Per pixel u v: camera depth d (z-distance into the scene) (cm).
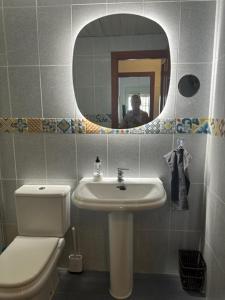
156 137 162
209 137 154
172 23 149
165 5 148
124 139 164
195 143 160
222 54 135
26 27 156
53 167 172
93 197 133
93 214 174
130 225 148
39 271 121
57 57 158
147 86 157
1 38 159
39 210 158
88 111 163
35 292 115
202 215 167
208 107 155
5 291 112
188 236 172
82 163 169
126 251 148
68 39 156
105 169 169
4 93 165
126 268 151
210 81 153
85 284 168
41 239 153
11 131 170
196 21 147
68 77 160
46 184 174
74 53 157
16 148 172
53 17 154
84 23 154
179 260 167
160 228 172
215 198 141
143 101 159
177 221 170
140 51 154
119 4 150
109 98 161
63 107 164
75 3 152
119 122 163
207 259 155
